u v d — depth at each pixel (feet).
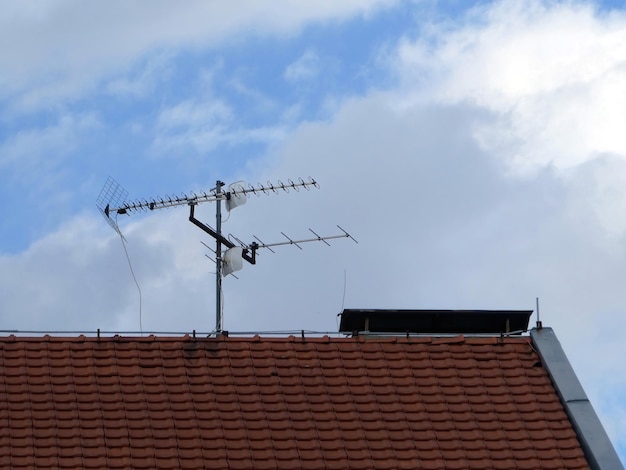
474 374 116.67
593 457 108.78
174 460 106.11
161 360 115.03
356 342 118.83
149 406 110.63
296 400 112.68
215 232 138.72
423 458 108.58
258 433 109.19
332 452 108.37
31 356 114.32
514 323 124.47
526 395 115.03
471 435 110.93
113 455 106.11
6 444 105.81
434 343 119.44
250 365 115.65
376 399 113.50
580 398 113.80
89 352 115.14
